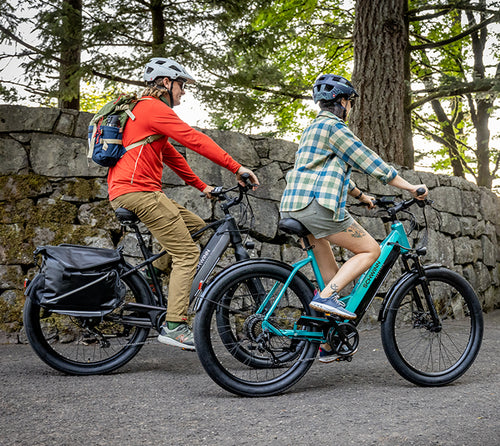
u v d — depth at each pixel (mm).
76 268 3371
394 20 7676
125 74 8812
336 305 3074
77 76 8328
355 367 3820
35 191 4719
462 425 2508
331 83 3197
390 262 3361
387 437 2354
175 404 2896
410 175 6367
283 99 11070
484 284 7312
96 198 4836
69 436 2398
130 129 3467
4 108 4719
